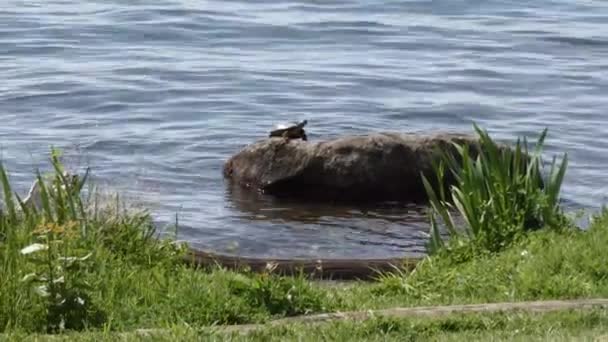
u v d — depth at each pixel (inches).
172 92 3361.2
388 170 2380.7
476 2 4881.9
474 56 3969.0
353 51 4010.8
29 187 2407.7
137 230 1690.5
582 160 2797.7
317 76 3619.6
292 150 2440.9
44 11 4456.2
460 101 3371.1
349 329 1320.1
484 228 1779.0
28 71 3550.7
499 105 3341.5
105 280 1471.5
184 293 1446.9
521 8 4820.4
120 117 3093.0
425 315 1395.2
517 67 3823.8
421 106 3304.6
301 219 2288.4
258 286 1457.9
